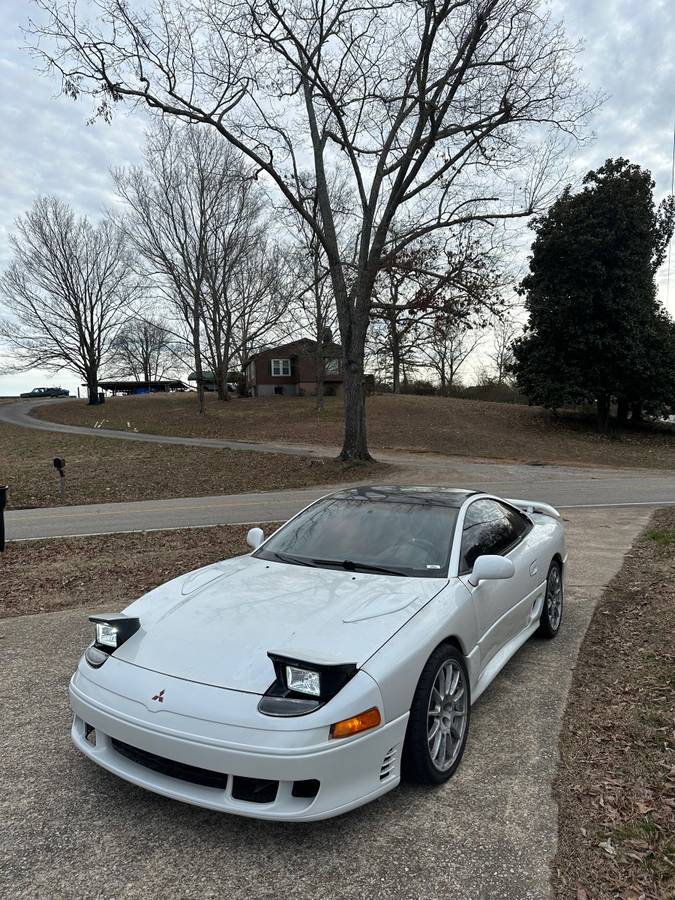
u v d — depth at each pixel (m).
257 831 2.71
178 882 2.41
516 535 4.77
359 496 4.61
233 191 40.84
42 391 100.31
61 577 7.64
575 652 4.80
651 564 7.48
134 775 2.73
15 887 2.39
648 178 32.81
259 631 2.99
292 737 2.46
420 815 2.81
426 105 17.39
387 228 19.89
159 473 21.52
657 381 33.69
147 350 88.62
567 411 41.41
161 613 3.33
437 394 64.44
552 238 32.47
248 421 41.75
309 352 45.56
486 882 2.39
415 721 2.89
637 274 32.50
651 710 3.69
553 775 3.11
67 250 57.31
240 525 11.38
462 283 17.81
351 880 2.41
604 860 2.49
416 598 3.29
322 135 20.58
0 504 9.52
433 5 16.33
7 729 3.66
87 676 3.00
